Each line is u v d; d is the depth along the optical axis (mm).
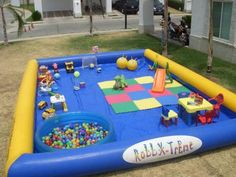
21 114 7668
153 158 6348
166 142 6473
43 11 37156
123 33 22062
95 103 9680
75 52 16719
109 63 13773
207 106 7961
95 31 23391
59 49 17531
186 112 8133
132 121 8469
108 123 7648
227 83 10945
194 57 14539
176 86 10812
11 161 5828
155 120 8492
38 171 5711
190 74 10531
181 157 6715
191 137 6629
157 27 24234
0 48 18344
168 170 6289
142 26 21547
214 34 14539
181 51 15867
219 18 14023
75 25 27703
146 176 6121
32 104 8617
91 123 8188
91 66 13086
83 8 37188
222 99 8367
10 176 5633
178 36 18578
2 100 10008
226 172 6176
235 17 12805
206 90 9477
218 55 14273
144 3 21047
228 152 6895
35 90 10086
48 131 7840
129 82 11375
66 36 21469
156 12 31812
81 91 10656
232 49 13266
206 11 14680
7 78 12414
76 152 6035
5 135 7723
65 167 5820
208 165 6422
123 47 17578
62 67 13109
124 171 6309
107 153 6074
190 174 6133
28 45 18859
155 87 10422
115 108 9195
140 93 10281
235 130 6926
